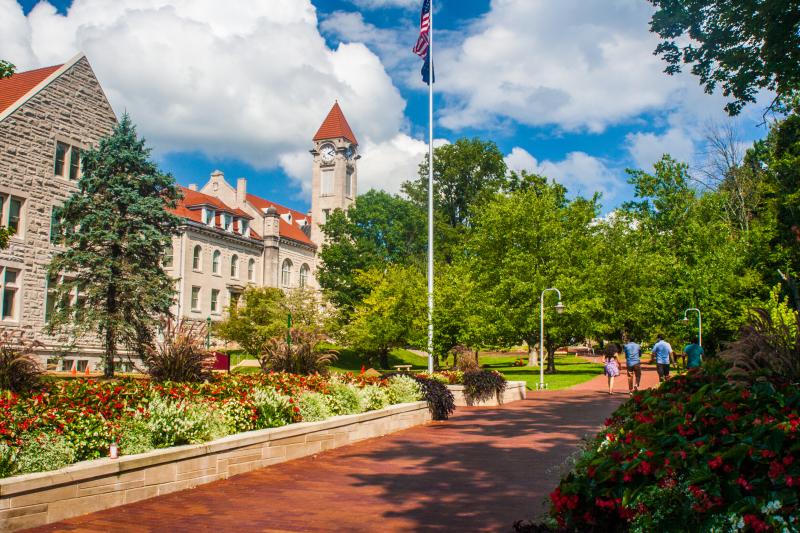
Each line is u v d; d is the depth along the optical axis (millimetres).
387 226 65000
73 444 7465
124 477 7598
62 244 32781
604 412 18656
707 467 4051
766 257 40125
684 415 5281
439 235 66250
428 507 7527
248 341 49719
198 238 59594
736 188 52812
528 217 45500
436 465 10414
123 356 34531
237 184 71938
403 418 15406
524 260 44812
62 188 32906
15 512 6320
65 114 33062
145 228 29359
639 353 24109
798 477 3754
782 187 37969
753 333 7445
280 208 83375
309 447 11430
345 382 15609
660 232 54656
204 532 6434
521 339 47188
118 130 30031
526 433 14352
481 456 11281
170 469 8297
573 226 47781
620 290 49406
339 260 63938
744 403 5359
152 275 29422
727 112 14250
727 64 13438
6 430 6875
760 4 12484
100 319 27781
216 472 9109
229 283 63438
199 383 12172
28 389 10992
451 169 66500
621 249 53688
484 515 7117
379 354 58156
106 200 29469
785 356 6898
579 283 43656
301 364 15906
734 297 40906
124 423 8312
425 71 27703
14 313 30609
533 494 8188
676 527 3932
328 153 88812
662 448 4625
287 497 8086
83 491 7066
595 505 4371
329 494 8266
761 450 4059
